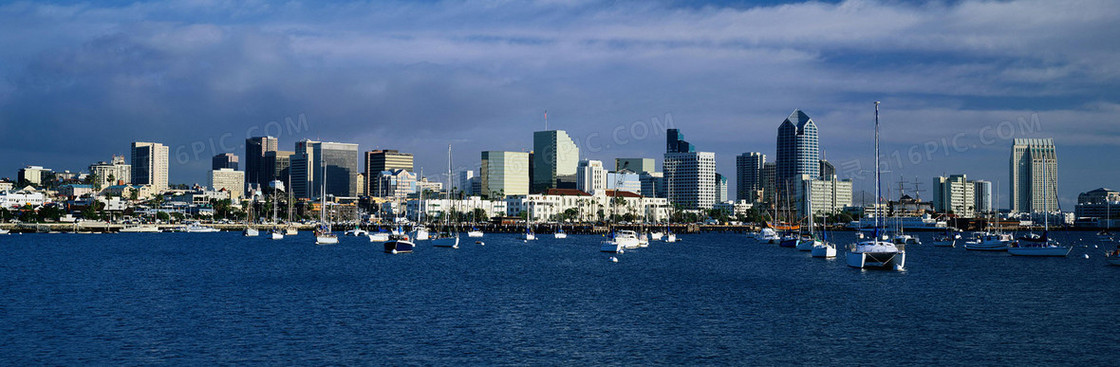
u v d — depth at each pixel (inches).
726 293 4707.2
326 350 3070.9
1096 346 3174.2
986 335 3385.8
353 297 4451.3
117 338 3265.3
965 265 6791.3
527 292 4746.6
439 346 3149.6
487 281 5378.9
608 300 4397.1
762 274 5925.2
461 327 3533.5
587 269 6466.5
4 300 4281.5
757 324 3634.4
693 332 3444.9
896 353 3058.6
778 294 4658.0
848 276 5723.4
